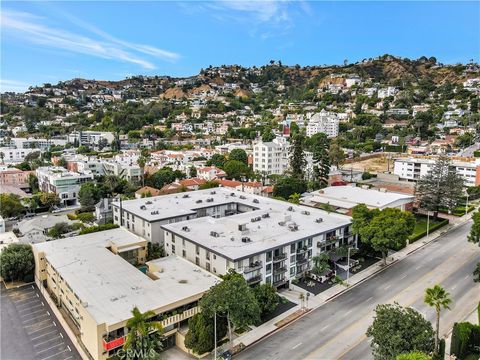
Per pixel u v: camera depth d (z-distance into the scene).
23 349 54.22
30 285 75.50
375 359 44.19
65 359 52.00
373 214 81.06
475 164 149.75
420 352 40.19
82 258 69.62
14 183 165.25
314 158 165.38
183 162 192.50
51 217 109.69
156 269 65.56
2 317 63.12
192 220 83.81
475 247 90.00
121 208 97.19
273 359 50.06
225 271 64.12
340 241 81.69
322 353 51.09
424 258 83.94
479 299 64.88
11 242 89.44
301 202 118.38
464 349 49.47
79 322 55.78
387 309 45.84
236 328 54.09
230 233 74.94
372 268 78.88
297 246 72.25
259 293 59.34
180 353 52.25
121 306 52.38
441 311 61.19
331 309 62.69
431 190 109.81
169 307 53.34
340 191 122.69
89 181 148.50
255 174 165.25
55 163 195.38
